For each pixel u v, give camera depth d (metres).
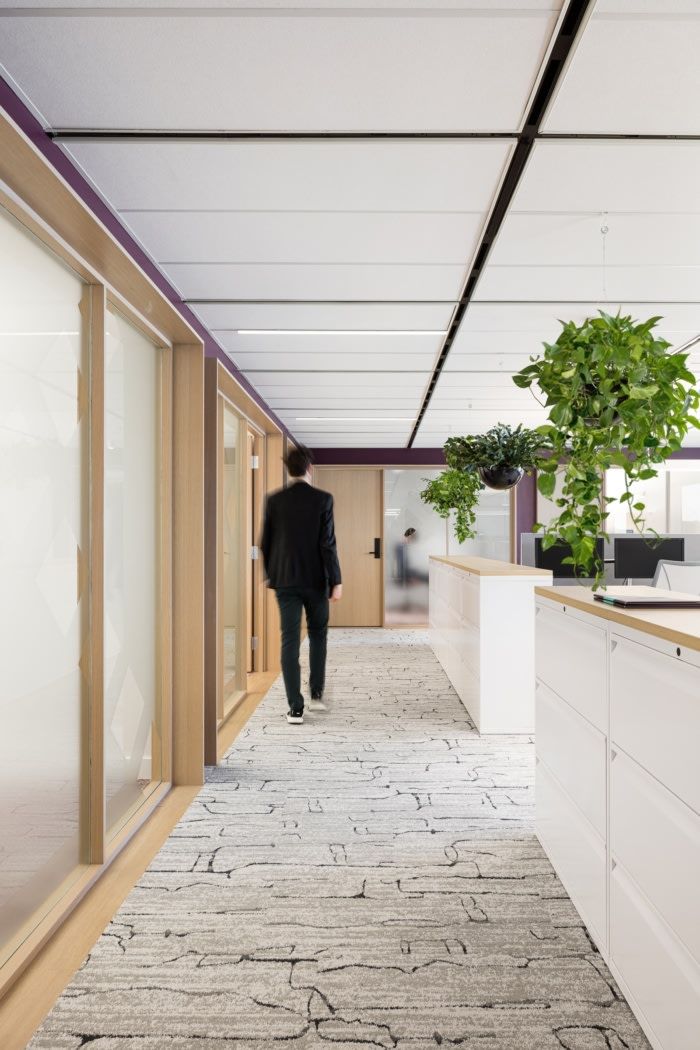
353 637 8.08
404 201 2.38
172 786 3.08
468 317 3.62
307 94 1.81
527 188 2.27
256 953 1.81
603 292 3.27
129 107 1.86
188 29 1.56
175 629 3.12
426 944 1.85
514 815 2.74
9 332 1.73
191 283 3.16
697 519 8.51
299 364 4.60
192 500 3.15
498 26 1.56
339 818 2.71
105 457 2.33
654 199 2.35
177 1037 1.51
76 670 2.14
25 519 1.80
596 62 1.67
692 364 4.69
